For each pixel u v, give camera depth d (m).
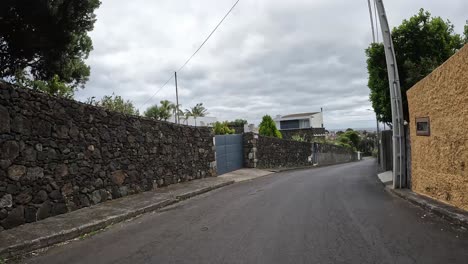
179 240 6.07
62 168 8.19
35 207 7.35
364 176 17.95
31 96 7.43
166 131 13.41
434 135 8.41
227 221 7.41
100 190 9.55
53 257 5.46
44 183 7.63
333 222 6.91
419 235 5.73
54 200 7.90
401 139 11.18
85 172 8.97
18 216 6.91
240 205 9.40
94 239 6.47
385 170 19.55
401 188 11.13
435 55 13.05
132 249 5.67
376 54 13.82
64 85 14.98
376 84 15.02
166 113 37.94
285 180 16.31
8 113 6.83
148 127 12.14
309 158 34.84
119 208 8.80
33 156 7.37
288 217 7.52
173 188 12.61
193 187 12.99
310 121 62.72
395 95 11.21
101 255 5.44
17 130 7.02
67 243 6.27
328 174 19.83
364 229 6.29
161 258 5.12
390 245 5.27
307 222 6.98
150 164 12.19
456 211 6.79
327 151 41.59
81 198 8.79
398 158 11.19
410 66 12.71
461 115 6.88
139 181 11.47
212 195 11.90
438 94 8.03
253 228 6.66
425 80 8.88
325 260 4.71
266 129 32.56
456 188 7.29
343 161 51.06
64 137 8.30
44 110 7.75
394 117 11.23
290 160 29.66
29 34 12.51
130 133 11.08
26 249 5.75
